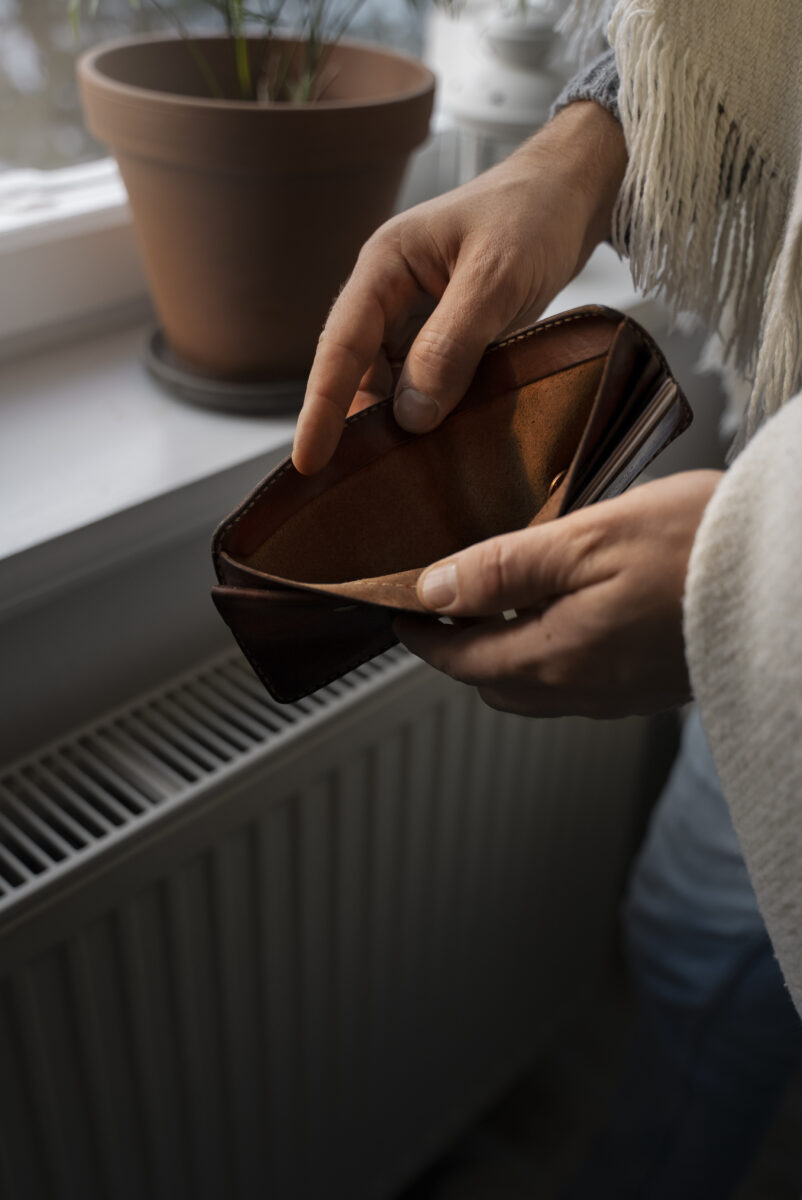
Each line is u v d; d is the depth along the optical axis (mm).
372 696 734
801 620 360
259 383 759
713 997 932
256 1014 800
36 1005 628
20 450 704
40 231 782
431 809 869
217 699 728
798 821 385
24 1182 694
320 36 805
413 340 545
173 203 663
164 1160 788
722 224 595
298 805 731
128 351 839
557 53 930
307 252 686
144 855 632
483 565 398
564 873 1100
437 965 973
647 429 442
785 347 547
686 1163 1004
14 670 673
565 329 469
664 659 411
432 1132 1099
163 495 666
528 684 443
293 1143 905
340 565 454
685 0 522
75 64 887
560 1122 1245
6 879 624
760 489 371
